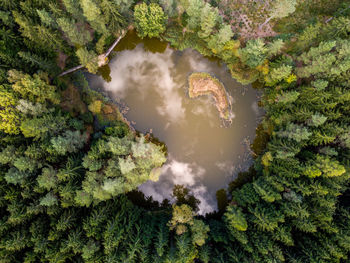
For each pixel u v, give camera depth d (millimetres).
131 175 34094
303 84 36875
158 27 38312
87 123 40406
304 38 35719
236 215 34469
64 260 30234
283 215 31688
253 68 39406
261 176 38750
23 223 30859
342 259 31562
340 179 31984
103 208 33781
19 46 32781
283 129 37719
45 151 31562
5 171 30453
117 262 30141
